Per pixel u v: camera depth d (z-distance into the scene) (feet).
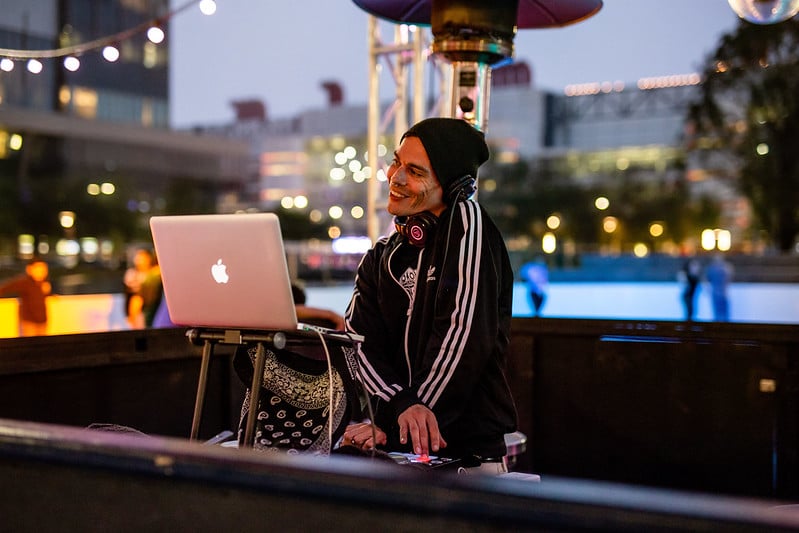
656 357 12.91
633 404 13.05
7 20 166.20
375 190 25.44
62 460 5.04
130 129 203.72
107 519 4.92
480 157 8.87
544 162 200.13
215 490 4.60
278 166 251.39
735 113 118.01
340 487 4.25
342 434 8.30
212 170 228.84
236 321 7.30
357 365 8.54
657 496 3.78
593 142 236.43
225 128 313.73
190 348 12.71
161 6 226.58
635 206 181.16
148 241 168.25
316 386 8.27
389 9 13.62
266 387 8.14
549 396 13.57
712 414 12.60
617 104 234.58
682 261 136.56
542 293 50.44
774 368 12.27
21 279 32.45
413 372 8.62
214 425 13.12
